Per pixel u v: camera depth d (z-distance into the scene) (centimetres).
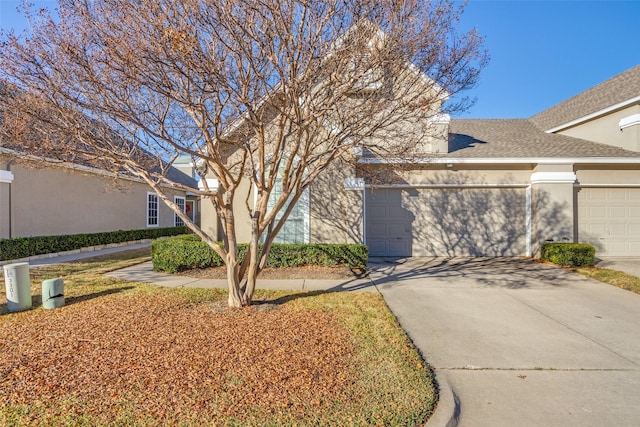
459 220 1109
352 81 479
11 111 477
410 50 486
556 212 1030
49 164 623
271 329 450
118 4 386
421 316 534
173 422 262
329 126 661
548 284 741
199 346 394
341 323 481
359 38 458
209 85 431
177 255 854
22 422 261
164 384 312
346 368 349
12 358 365
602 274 821
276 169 559
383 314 523
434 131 887
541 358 394
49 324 471
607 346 427
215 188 993
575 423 279
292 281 762
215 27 411
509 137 1277
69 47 393
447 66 518
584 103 1341
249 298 562
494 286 722
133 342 405
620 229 1067
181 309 542
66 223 1316
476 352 409
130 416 268
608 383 340
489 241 1104
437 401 302
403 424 267
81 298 611
